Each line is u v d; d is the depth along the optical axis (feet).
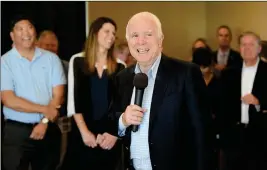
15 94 11.17
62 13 16.52
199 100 6.68
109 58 11.07
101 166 11.06
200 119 6.62
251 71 12.39
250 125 12.16
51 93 11.53
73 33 16.71
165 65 6.93
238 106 12.57
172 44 19.20
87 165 11.17
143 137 6.84
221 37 16.20
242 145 12.44
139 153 6.90
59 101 11.42
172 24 19.15
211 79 12.78
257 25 16.57
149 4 18.42
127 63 14.97
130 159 7.11
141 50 6.73
